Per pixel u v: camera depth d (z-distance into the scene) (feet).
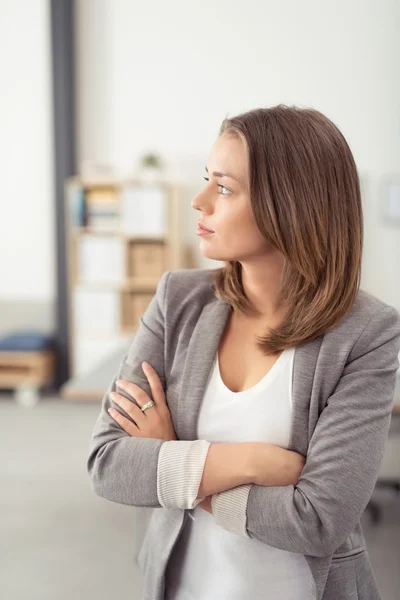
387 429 3.38
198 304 3.87
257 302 3.68
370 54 18.37
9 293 20.10
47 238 19.75
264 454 3.32
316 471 3.25
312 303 3.42
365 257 18.71
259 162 3.24
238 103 18.97
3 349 18.38
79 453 14.10
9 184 19.70
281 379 3.46
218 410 3.53
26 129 19.47
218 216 3.40
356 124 18.58
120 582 8.71
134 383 3.81
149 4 18.95
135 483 3.37
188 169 19.31
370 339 3.43
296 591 3.44
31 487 12.12
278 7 18.56
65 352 19.26
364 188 18.60
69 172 18.84
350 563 3.53
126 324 18.95
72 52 18.79
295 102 18.76
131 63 19.19
